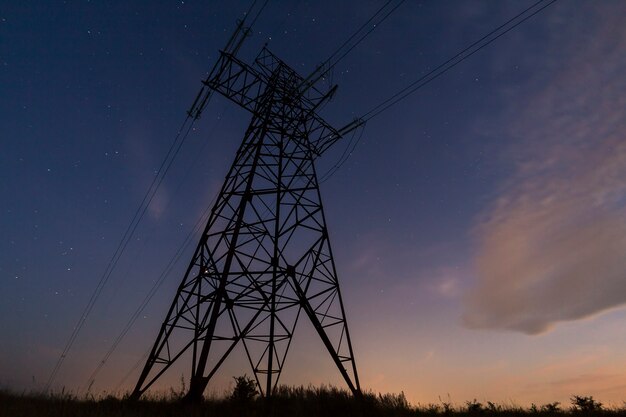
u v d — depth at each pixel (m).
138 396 13.14
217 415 11.17
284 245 15.18
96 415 9.81
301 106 19.38
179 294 15.21
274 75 19.03
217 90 17.22
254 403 12.67
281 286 14.57
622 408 14.16
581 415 13.84
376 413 12.58
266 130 17.30
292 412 11.68
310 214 16.53
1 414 9.20
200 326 13.84
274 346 12.68
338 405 12.70
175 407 11.76
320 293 15.26
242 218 15.07
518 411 14.91
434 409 14.93
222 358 12.88
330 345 14.65
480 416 14.10
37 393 12.14
